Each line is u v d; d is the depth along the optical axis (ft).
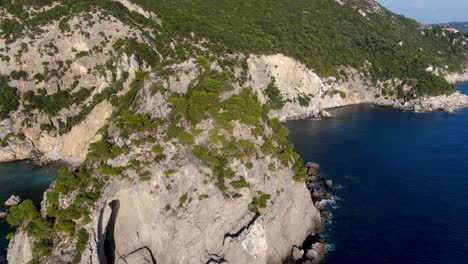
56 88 404.98
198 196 196.03
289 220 222.28
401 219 258.37
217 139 208.54
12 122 386.52
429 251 224.94
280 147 237.04
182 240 192.13
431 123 498.69
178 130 208.13
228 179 203.00
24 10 435.94
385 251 225.15
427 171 336.08
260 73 529.86
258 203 207.41
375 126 488.44
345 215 263.90
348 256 220.84
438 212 266.36
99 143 206.08
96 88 408.05
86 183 195.31
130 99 247.70
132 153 202.59
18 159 385.29
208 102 217.15
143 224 199.62
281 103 534.37
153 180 196.85
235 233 198.08
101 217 189.67
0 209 287.07
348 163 358.43
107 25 423.64
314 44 632.38
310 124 503.61
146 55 412.36
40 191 317.83
